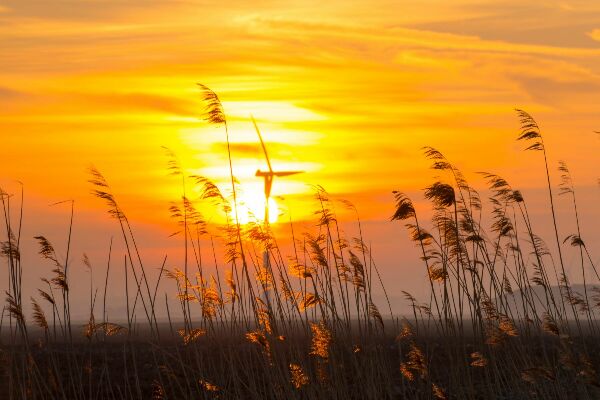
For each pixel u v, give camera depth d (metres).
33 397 26.59
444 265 27.50
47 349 27.67
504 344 27.12
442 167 27.97
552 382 27.59
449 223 27.64
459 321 27.58
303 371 27.34
